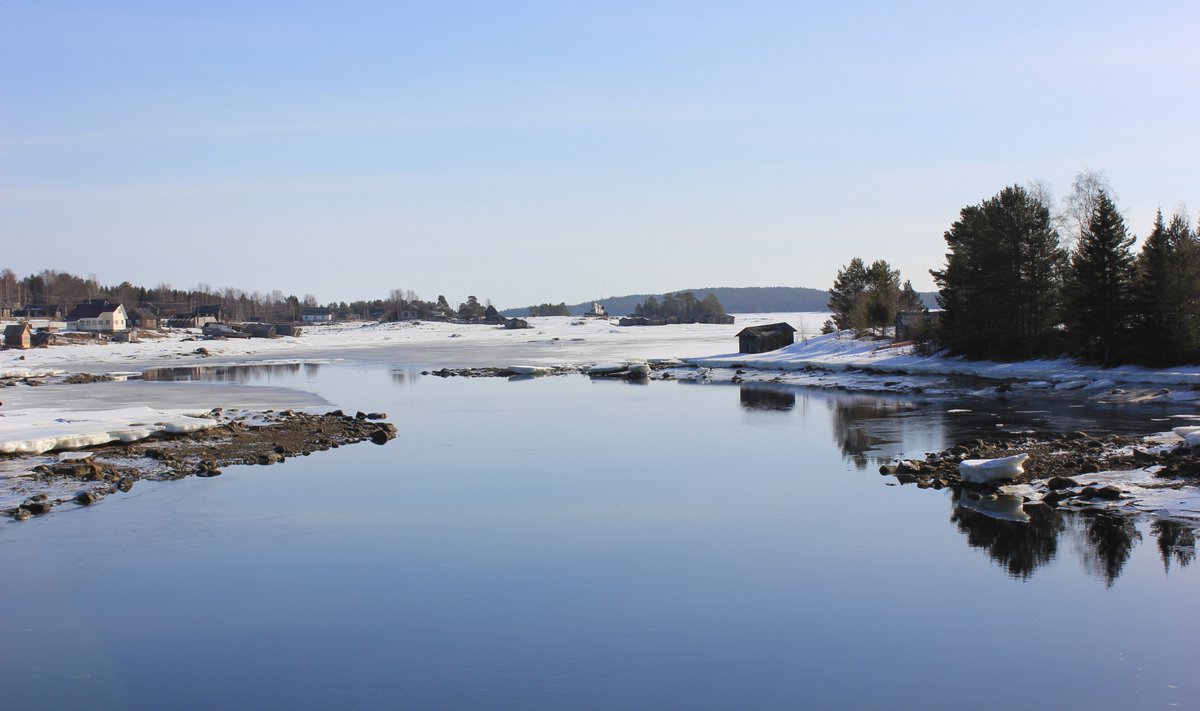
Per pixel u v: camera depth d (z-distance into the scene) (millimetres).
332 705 16047
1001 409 52094
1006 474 30922
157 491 32031
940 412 51969
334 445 42281
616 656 17781
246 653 18234
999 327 72125
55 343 136750
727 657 17672
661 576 22219
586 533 26125
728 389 71938
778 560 23328
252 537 26109
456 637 18797
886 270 109938
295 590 21656
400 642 18594
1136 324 61406
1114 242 61938
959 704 15773
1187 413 47125
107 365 101875
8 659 18109
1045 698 15945
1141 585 21062
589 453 39938
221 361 110375
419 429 48375
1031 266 71625
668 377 84812
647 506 29297
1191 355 58688
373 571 22953
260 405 59281
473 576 22469
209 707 16078
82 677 17281
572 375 89250
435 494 31453
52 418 46031
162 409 54781
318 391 71500
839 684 16516
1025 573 22016
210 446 40781
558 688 16531
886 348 86375
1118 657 17469
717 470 35375
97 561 23953
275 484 33250
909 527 26094
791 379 76438
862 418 50531
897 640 18328
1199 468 30344
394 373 92062
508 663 17562
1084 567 22312
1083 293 63656
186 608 20609
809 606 20156
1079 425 43812
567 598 20828
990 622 19156
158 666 17703
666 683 16656
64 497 30719
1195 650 17719
